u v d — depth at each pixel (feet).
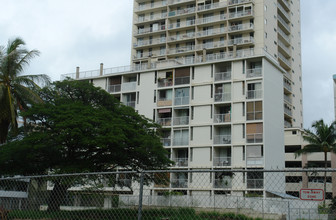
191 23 241.96
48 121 99.14
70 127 94.07
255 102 169.89
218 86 180.86
